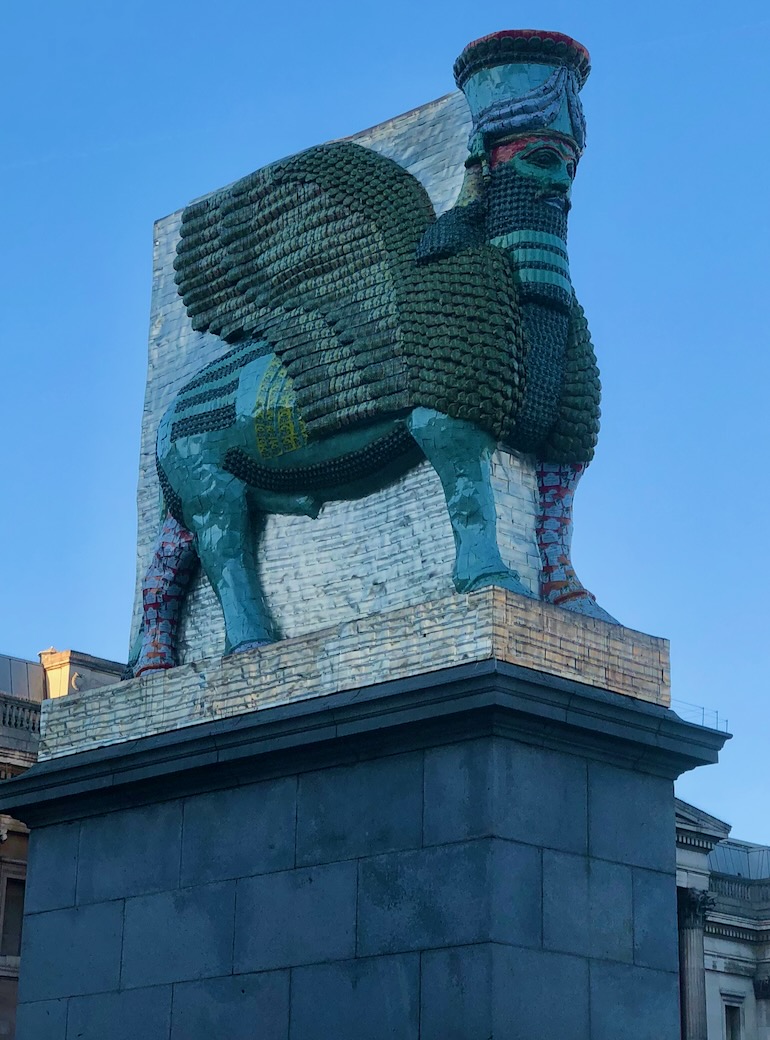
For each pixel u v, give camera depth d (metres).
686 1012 60.31
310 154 23.75
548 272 21.39
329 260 22.88
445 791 19.27
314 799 20.53
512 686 18.91
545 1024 18.62
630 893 19.86
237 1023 20.47
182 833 21.81
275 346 23.09
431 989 18.80
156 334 26.06
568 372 21.73
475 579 20.19
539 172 21.62
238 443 23.09
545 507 21.73
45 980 22.66
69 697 23.95
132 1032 21.47
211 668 22.30
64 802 23.19
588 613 20.89
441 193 22.69
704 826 62.38
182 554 24.02
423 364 21.11
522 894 18.81
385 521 22.06
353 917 19.72
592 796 19.83
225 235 24.52
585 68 22.30
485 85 21.97
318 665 21.02
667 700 20.89
